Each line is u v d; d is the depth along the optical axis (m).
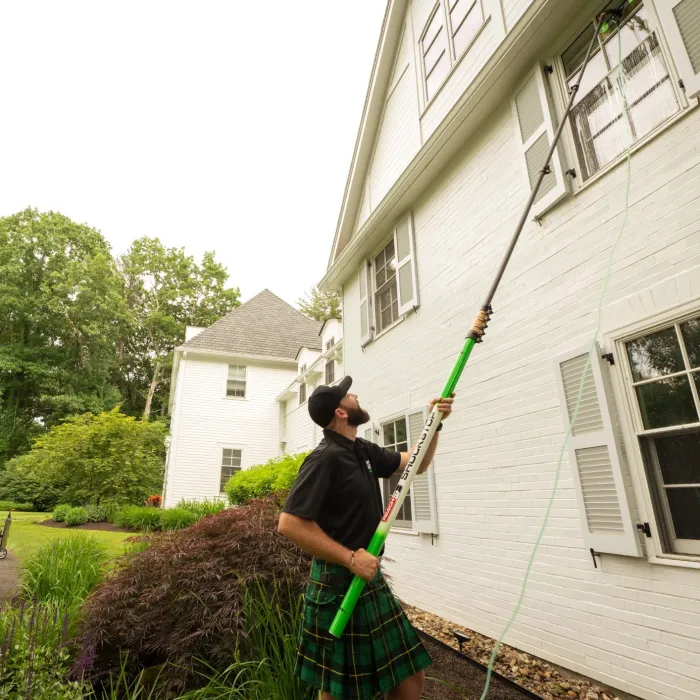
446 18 5.28
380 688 1.43
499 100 4.18
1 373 21.12
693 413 2.40
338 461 1.62
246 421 14.92
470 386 4.18
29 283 22.64
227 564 2.61
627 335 2.74
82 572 3.88
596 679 2.71
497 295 3.94
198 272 30.55
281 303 18.53
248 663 2.05
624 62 3.06
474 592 3.88
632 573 2.57
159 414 27.08
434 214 5.13
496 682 2.66
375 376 6.21
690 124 2.54
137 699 2.29
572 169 3.32
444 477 4.43
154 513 10.12
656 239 2.64
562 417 3.14
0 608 3.20
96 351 22.88
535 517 3.31
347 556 1.42
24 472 13.66
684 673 2.24
